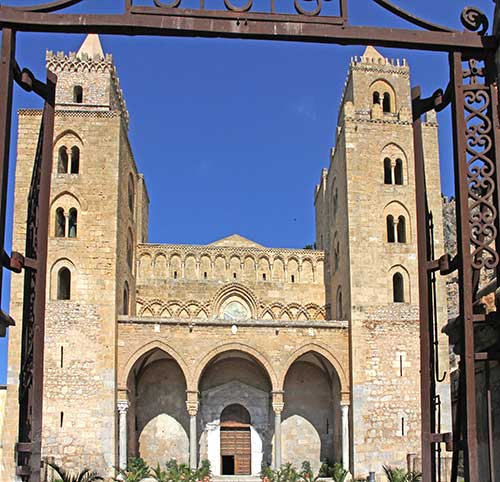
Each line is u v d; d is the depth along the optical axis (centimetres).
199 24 956
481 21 992
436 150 6003
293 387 6006
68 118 5619
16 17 945
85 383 5125
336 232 6350
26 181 5491
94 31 962
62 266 5350
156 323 5372
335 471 5191
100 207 5469
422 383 1002
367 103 6162
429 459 973
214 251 6800
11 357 5059
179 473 5047
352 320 5506
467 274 927
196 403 5303
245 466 5897
